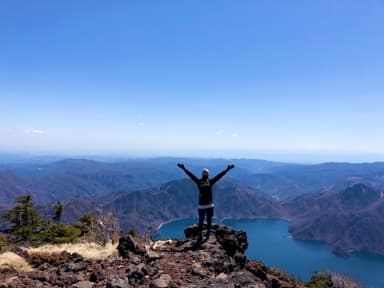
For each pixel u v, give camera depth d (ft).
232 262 50.57
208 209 54.85
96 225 95.96
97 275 39.52
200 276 41.57
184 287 36.94
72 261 46.47
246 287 41.06
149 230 63.62
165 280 38.55
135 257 46.98
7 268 42.01
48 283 37.86
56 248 54.39
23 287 35.99
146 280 39.60
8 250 48.39
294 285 57.36
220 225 61.62
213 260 46.78
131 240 50.75
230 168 53.98
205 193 54.49
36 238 121.19
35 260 46.06
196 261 46.24
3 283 36.47
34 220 167.22
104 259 46.96
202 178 55.21
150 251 50.60
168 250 52.13
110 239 66.90
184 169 54.60
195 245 53.01
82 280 39.01
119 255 49.14
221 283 40.11
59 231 109.29
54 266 45.21
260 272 54.49
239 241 59.72
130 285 37.65
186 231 63.05
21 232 129.59
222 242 55.93
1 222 165.89
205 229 60.59
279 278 60.75
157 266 43.80
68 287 36.83
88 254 49.70
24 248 51.29
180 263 45.32
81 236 95.45
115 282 36.40
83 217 130.31
